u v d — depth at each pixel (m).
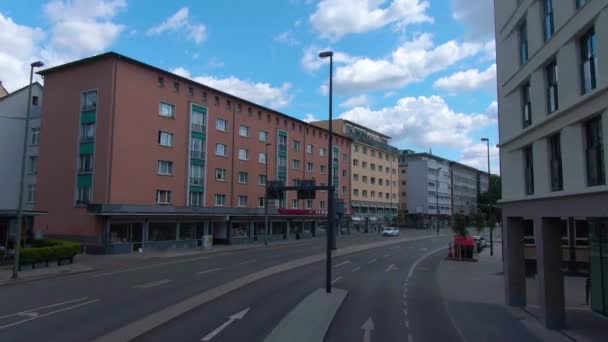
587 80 10.98
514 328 12.88
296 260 32.09
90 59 37.72
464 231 35.66
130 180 37.91
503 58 16.94
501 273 26.27
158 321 12.52
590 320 13.91
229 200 49.91
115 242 36.09
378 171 91.50
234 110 51.28
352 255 37.81
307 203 66.06
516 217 16.33
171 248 41.31
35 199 39.75
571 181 11.48
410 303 16.66
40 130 40.16
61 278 22.19
